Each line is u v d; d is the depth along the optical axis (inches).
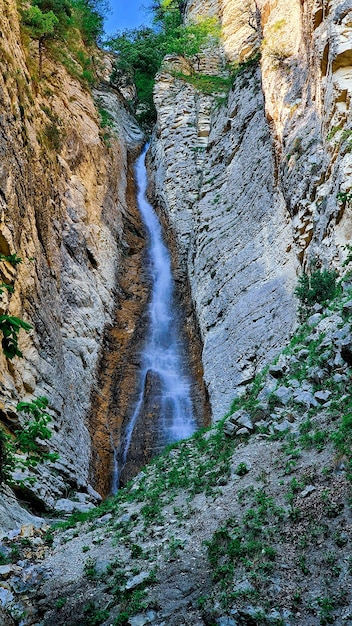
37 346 592.1
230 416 432.5
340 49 583.2
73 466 565.0
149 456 689.0
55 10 1171.3
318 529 254.4
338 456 295.0
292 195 668.7
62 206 861.8
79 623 244.2
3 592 269.0
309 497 279.3
